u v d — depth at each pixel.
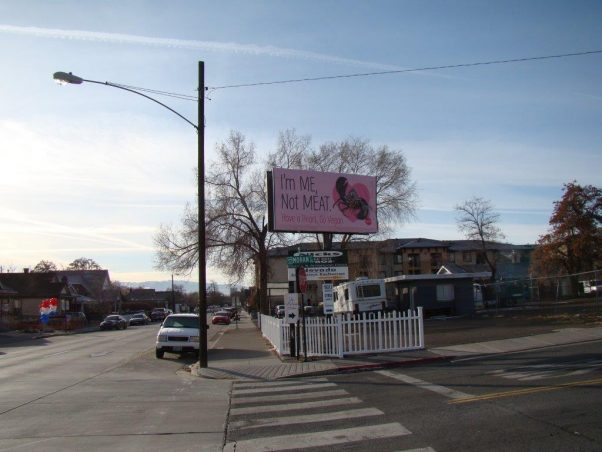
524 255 88.75
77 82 15.87
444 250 92.62
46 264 111.88
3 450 7.52
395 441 7.16
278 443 7.42
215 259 44.06
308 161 47.00
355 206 24.05
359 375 14.07
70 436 8.30
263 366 16.62
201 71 18.73
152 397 11.95
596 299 32.84
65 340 38.00
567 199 54.97
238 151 44.94
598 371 11.49
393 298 43.97
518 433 7.20
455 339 20.44
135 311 110.88
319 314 48.47
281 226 22.39
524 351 16.47
